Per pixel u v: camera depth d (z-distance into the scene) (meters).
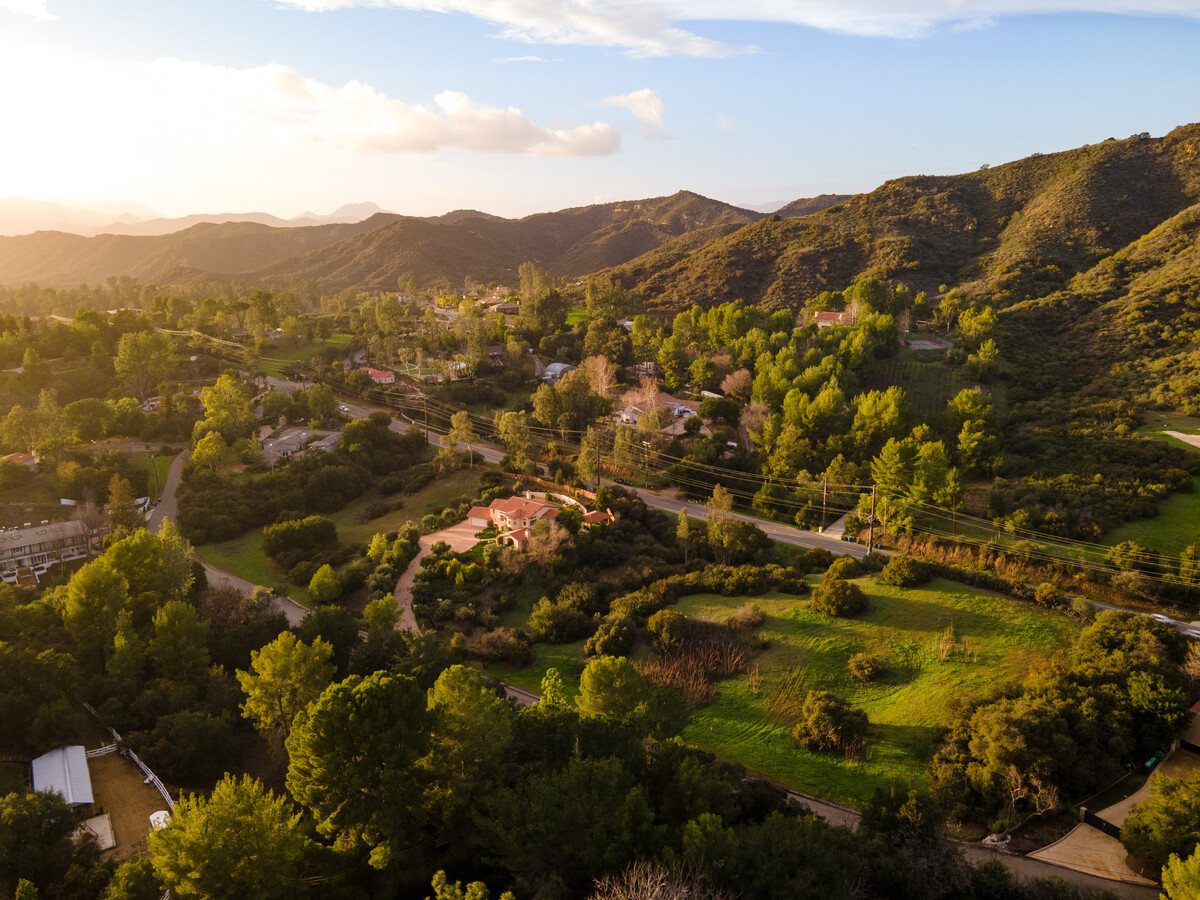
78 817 43.81
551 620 74.00
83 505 109.25
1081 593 73.38
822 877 31.14
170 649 59.81
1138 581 71.88
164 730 51.84
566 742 41.72
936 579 74.88
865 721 54.78
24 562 98.31
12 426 127.69
